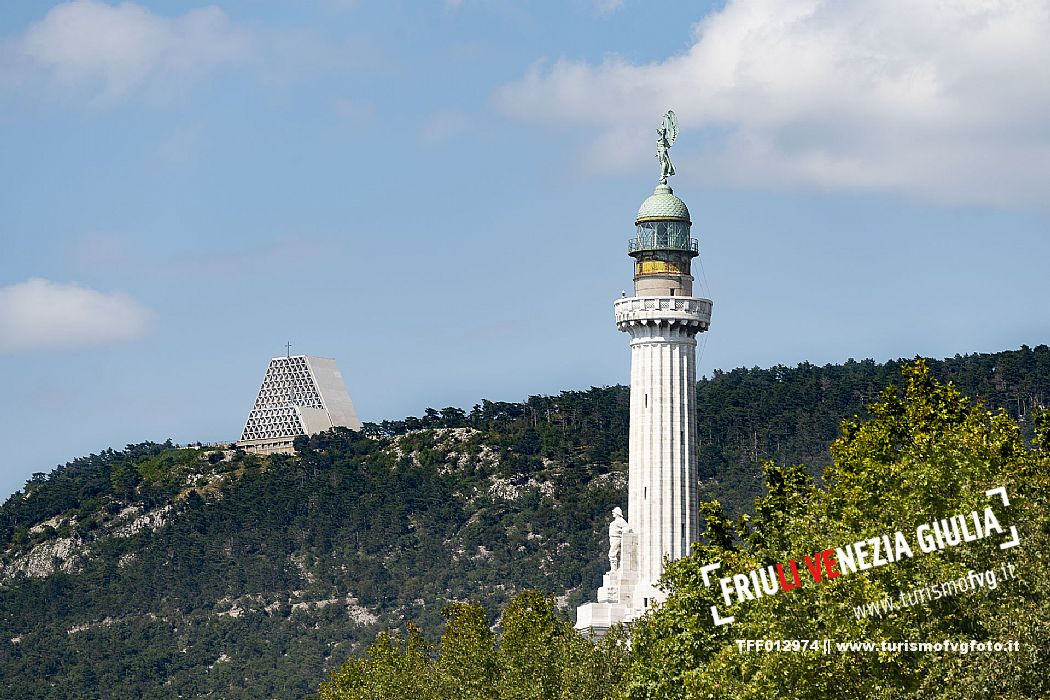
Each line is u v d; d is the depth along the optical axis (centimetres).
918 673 14238
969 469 15288
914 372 18188
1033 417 17712
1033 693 13400
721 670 16188
